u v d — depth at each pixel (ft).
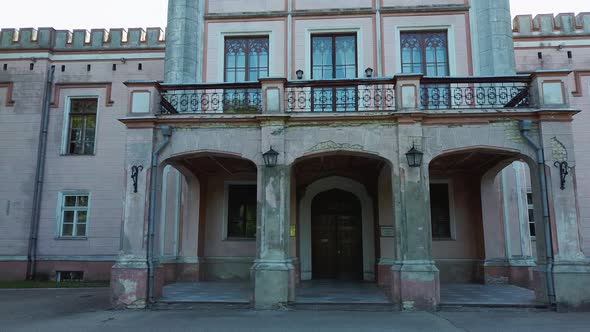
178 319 28.71
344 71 46.09
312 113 34.06
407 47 46.03
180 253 46.11
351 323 27.14
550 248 31.65
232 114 34.50
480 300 32.94
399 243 32.50
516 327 25.82
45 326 26.94
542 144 32.76
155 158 34.55
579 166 50.83
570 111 32.63
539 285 32.22
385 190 42.50
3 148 56.49
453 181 46.42
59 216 55.52
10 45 58.23
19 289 46.85
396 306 31.76
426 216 32.50
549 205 32.01
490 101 39.14
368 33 46.09
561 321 27.43
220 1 47.98
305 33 46.57
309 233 48.21
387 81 34.78
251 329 25.57
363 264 47.47
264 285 32.19
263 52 47.11
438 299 31.37
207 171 46.52
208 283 44.27
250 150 34.37
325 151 33.86
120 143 56.18
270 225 33.17
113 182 55.62
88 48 58.08
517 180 44.55
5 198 55.57
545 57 52.80
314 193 48.75
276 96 34.65
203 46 47.19
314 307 31.96
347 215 49.44
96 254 54.60
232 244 47.29
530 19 53.62
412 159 32.71
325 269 48.62
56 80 57.93
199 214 46.44
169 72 45.70
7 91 57.52
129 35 58.18
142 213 33.83
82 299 38.70
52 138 56.90
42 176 56.08
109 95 57.06
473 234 45.44
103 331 25.43
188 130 35.04
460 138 33.45
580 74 52.26
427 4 46.26
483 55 44.24
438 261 45.24
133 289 32.71
